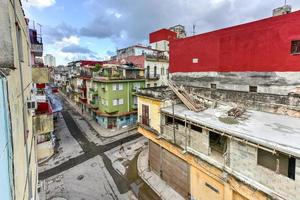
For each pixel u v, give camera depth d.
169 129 16.42
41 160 23.19
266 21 16.45
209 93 20.25
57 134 32.03
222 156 13.11
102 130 33.50
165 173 18.11
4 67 4.92
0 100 3.40
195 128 14.56
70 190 17.53
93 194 17.05
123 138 29.97
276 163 9.75
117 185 18.39
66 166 21.88
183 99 17.31
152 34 47.53
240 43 18.58
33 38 20.42
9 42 4.98
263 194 9.91
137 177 19.69
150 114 18.77
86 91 42.75
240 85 18.91
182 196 16.20
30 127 10.48
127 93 34.31
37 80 18.11
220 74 20.69
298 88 14.95
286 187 9.31
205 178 13.77
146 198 16.55
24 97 7.82
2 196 3.37
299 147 8.98
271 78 16.48
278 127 11.84
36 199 11.03
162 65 40.38
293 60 15.06
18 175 4.77
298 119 13.46
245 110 15.80
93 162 22.78
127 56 45.06
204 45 22.20
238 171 11.41
